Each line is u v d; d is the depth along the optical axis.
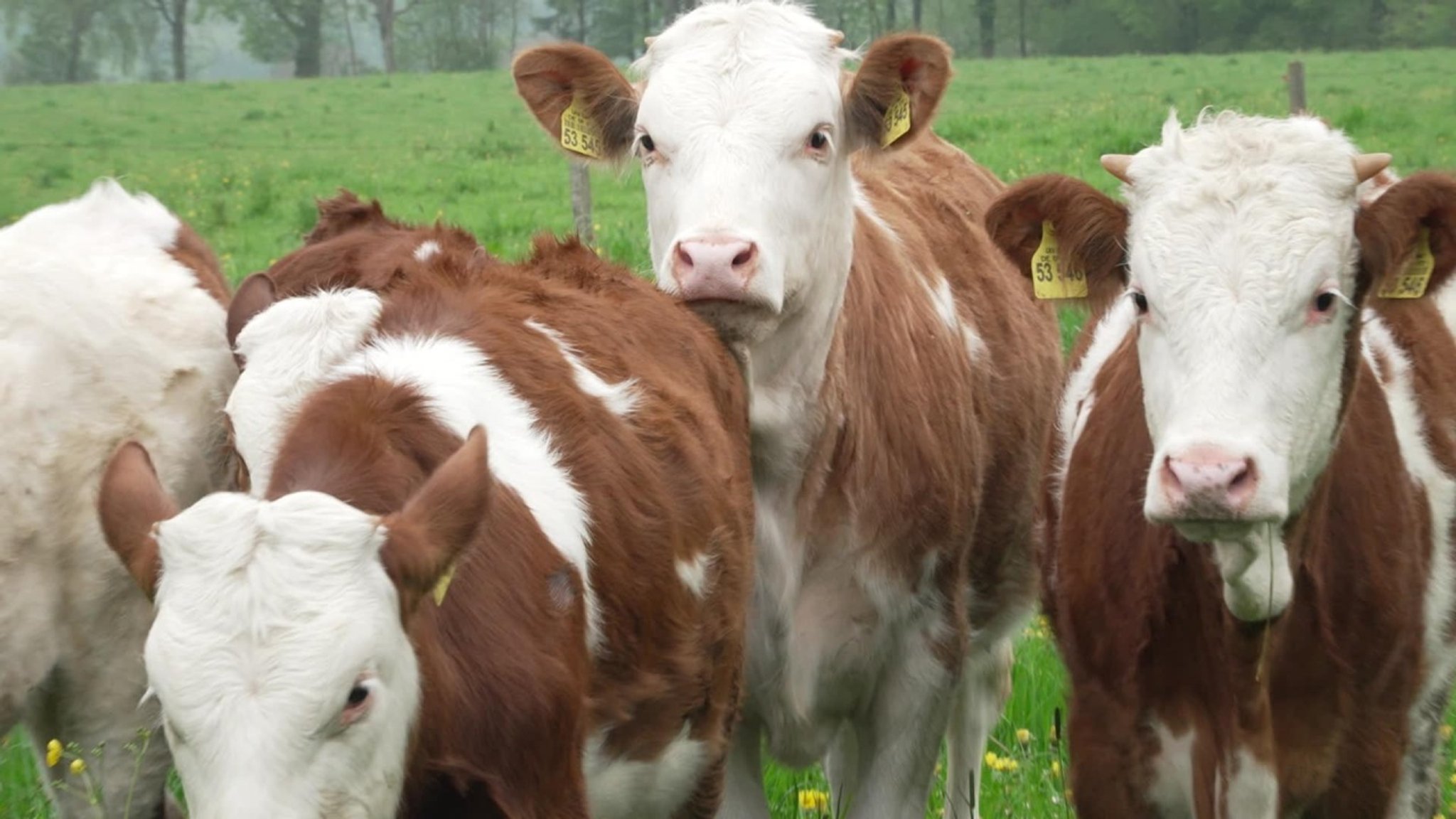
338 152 45.53
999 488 9.12
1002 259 9.84
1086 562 6.95
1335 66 62.47
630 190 33.84
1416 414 7.22
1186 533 5.72
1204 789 6.53
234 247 28.73
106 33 134.00
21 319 7.27
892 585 7.93
